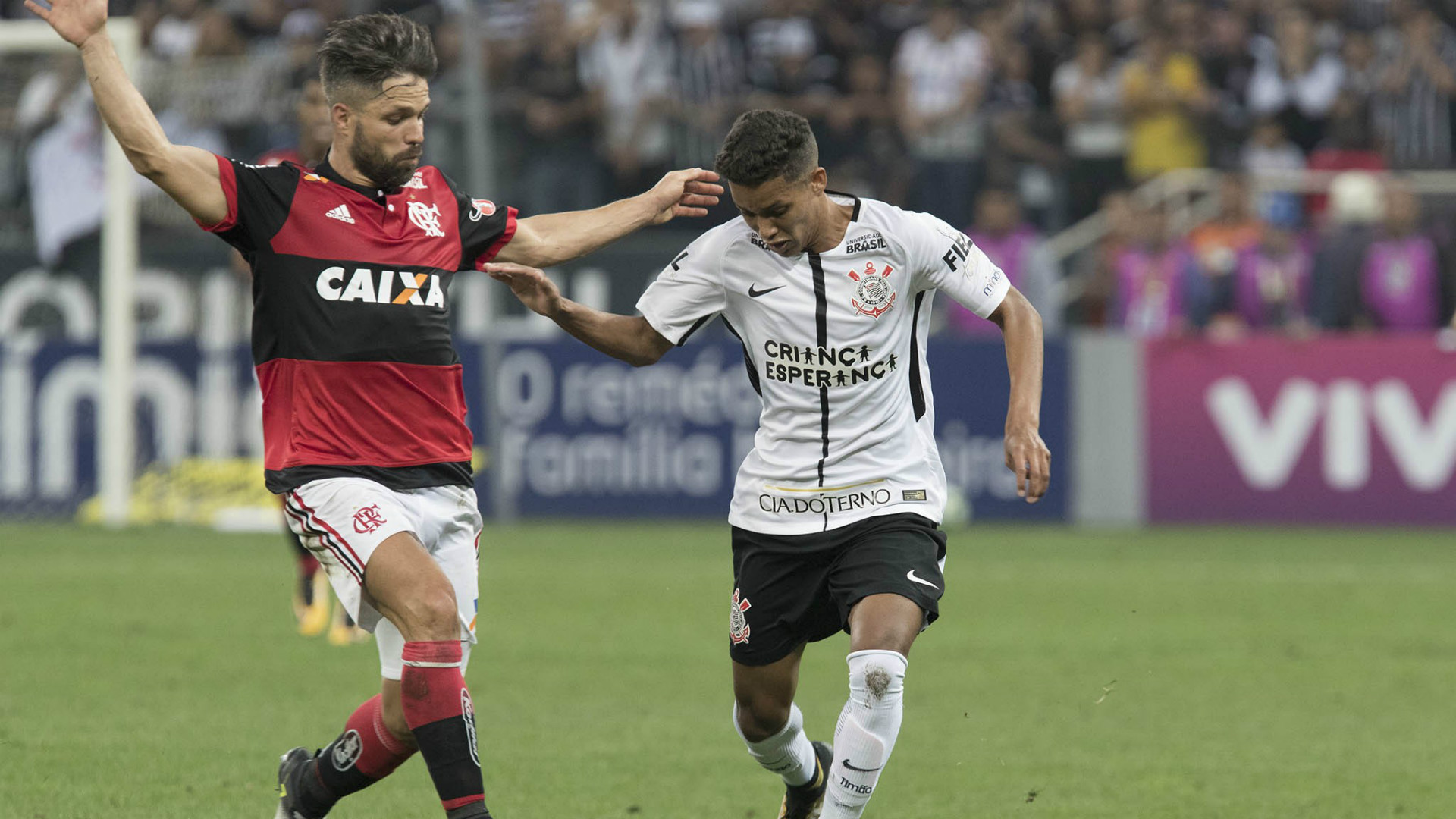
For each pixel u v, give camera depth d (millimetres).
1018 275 51250
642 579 35250
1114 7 59344
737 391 46594
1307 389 46875
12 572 35625
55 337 47031
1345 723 21750
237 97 51156
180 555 39219
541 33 55000
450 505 14305
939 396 47125
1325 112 59031
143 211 48938
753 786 17984
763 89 56750
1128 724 21625
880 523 14758
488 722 21234
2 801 16422
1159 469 47250
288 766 14688
